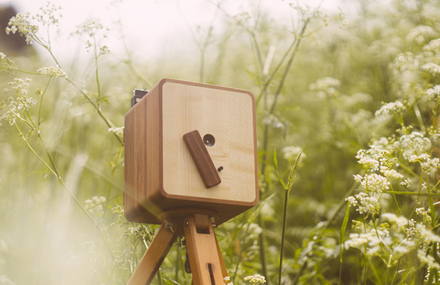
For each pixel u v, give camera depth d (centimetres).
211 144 162
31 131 199
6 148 312
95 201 231
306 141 445
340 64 491
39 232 232
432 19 405
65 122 270
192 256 152
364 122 388
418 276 174
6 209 261
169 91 160
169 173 152
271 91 463
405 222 141
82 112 268
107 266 224
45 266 206
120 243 209
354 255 288
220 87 169
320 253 263
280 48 449
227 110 167
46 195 266
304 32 321
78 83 246
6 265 213
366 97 422
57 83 280
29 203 264
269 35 362
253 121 172
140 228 198
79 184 263
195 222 157
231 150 164
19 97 196
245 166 165
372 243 155
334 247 280
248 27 329
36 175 272
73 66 268
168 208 159
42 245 214
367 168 183
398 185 269
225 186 159
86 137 283
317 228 291
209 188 156
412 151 200
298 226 388
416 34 359
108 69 340
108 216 237
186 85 163
